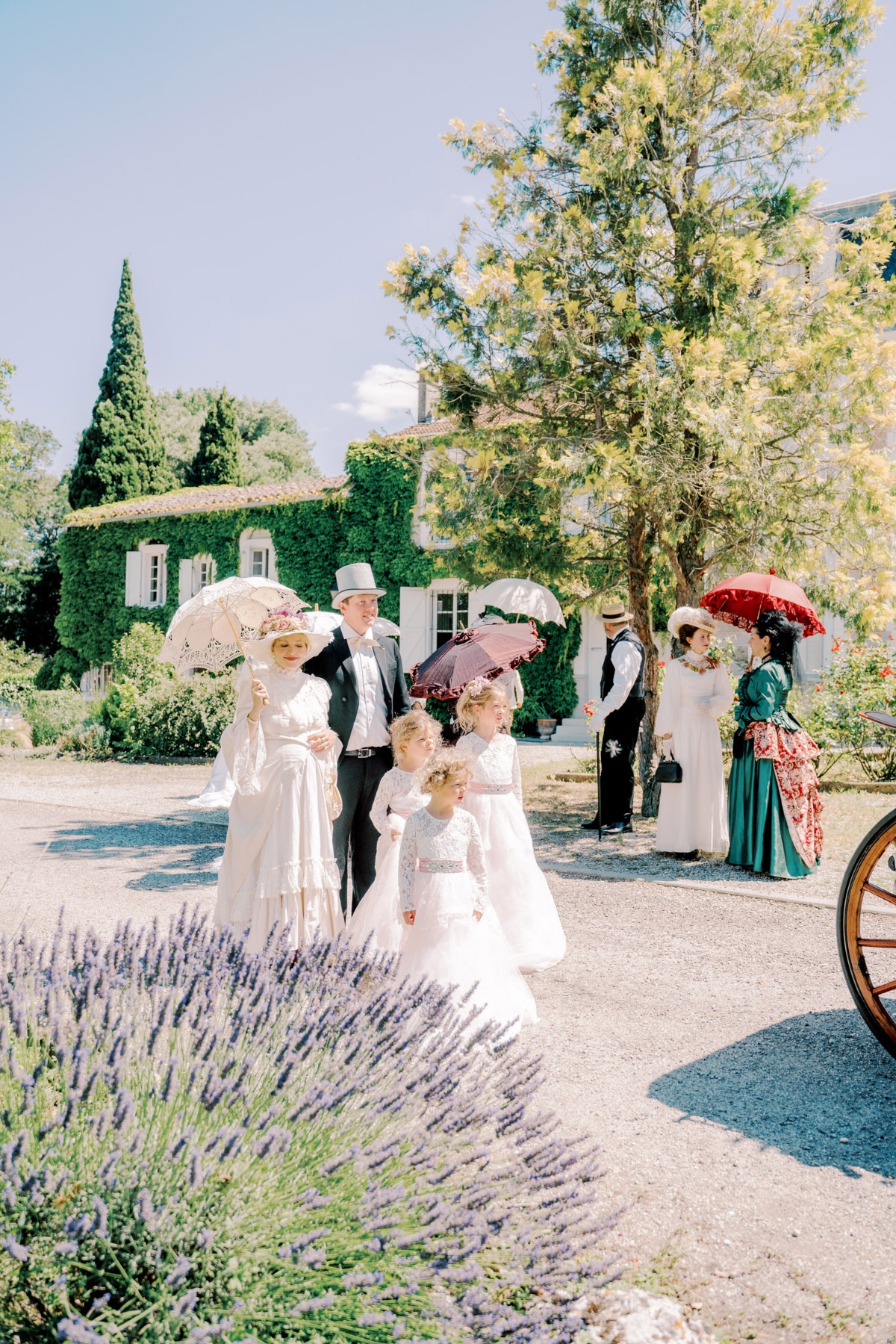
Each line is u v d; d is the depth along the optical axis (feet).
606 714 27.45
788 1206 9.02
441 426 68.03
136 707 54.85
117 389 103.91
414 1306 6.34
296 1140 6.95
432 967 12.62
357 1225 6.49
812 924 18.58
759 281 28.53
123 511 84.89
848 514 26.07
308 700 15.33
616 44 29.50
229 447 119.14
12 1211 5.96
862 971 11.99
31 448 138.00
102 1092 7.04
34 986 8.02
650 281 28.50
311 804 14.62
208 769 49.67
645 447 25.88
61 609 89.30
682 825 24.34
